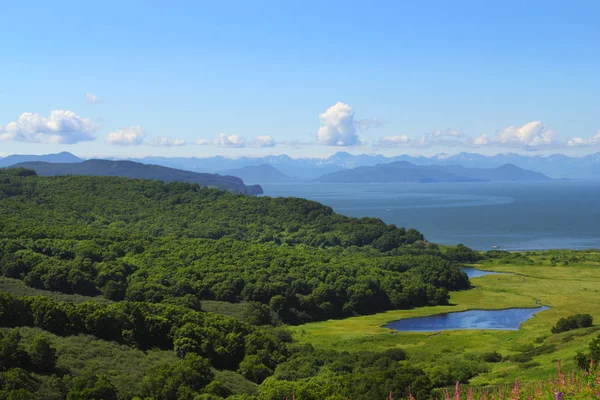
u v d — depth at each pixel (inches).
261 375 3056.1
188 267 5290.4
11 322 2908.5
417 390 2477.9
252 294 5014.8
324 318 5088.6
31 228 5511.8
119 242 5782.5
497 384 2581.2
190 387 2566.4
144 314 3331.7
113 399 2265.0
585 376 1473.9
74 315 3056.1
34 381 2245.3
